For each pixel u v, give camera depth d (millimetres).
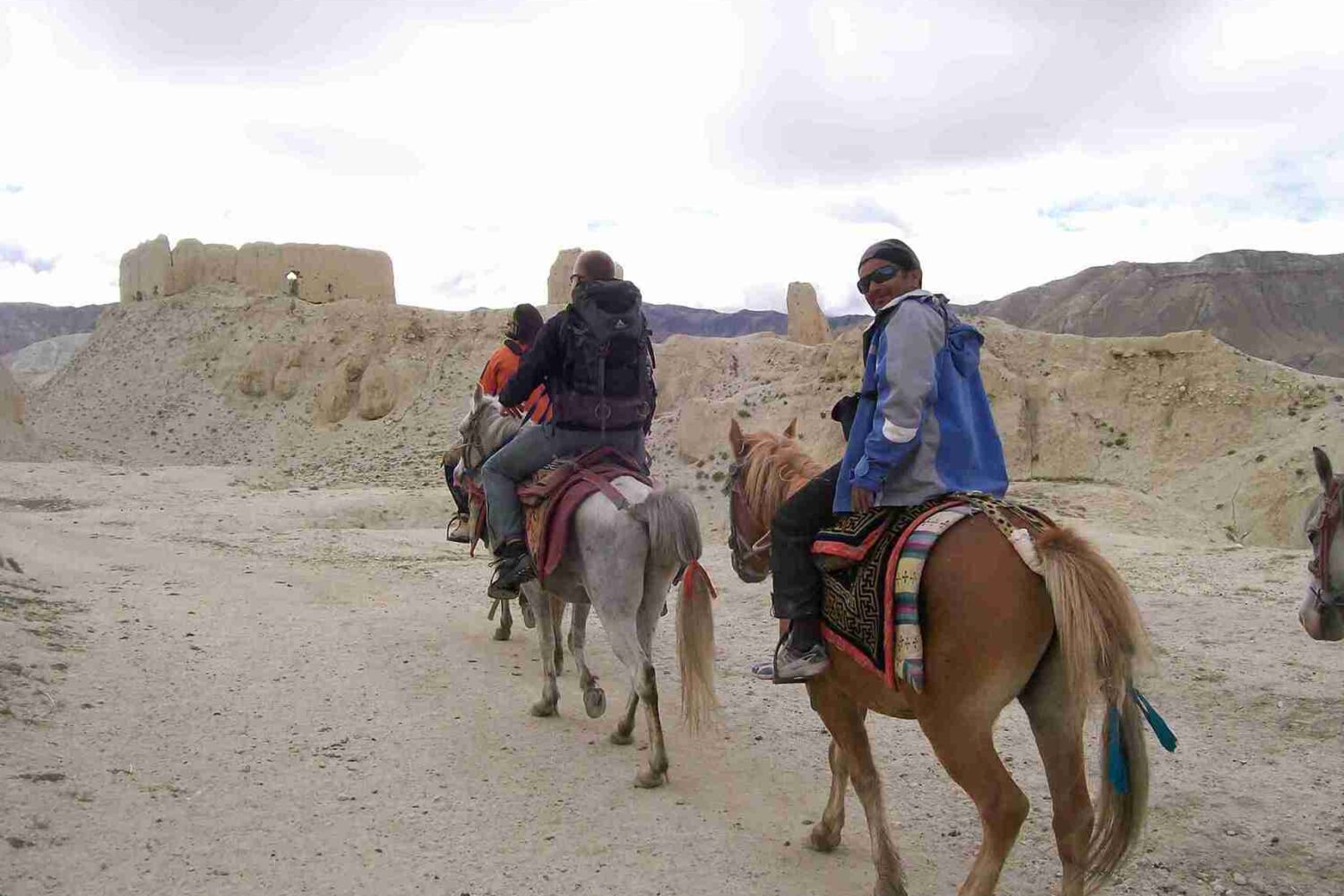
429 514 23781
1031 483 25953
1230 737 6637
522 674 8102
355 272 72000
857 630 3863
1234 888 4586
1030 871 4738
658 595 5906
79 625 8344
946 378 3922
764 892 4512
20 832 4484
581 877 4590
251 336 65312
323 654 8242
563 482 6078
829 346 40969
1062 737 3688
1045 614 3508
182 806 5047
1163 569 13195
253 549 14938
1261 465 32312
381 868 4574
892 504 3928
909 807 5531
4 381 45031
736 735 6754
